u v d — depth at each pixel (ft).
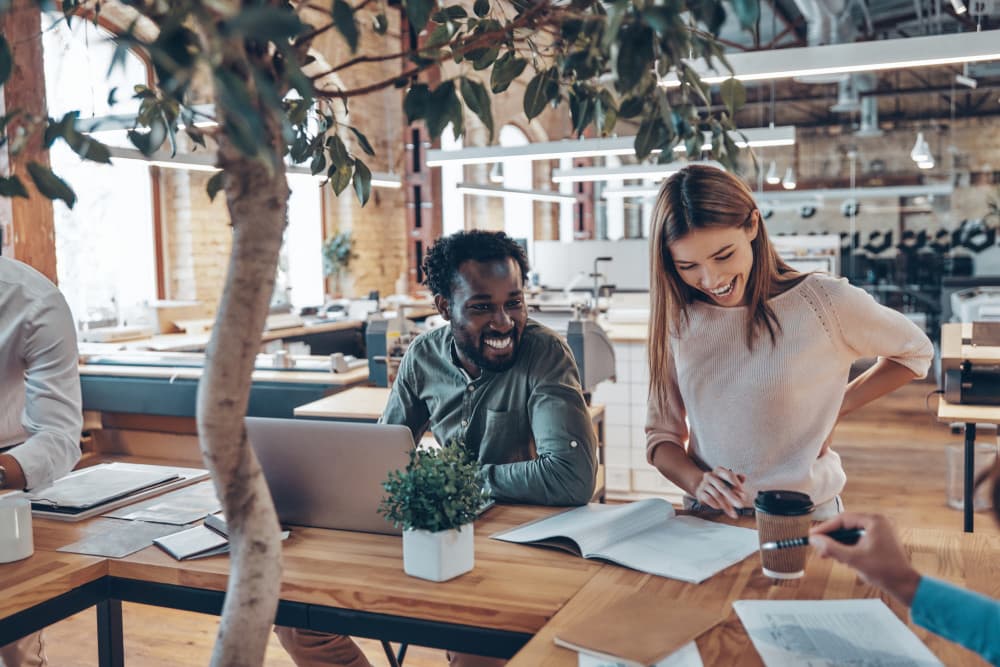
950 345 12.64
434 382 6.81
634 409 17.51
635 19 2.71
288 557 5.30
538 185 46.42
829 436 6.31
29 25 13.34
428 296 33.12
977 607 3.23
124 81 3.46
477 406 6.59
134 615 11.36
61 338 7.34
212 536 5.64
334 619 4.84
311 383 15.48
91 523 6.14
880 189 48.03
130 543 5.65
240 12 2.04
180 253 28.40
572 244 32.19
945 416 11.50
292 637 6.31
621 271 31.73
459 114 3.47
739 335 5.99
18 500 5.44
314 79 3.42
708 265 5.64
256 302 3.01
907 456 19.66
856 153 54.54
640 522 5.63
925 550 5.16
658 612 4.21
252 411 15.80
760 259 5.88
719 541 5.31
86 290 25.30
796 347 5.88
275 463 5.91
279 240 3.03
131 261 27.14
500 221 44.24
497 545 5.45
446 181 40.73
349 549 5.43
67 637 10.69
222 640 3.31
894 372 6.39
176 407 16.71
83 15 3.56
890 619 4.07
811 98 49.73
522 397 6.48
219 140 2.90
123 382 17.08
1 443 7.51
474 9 4.42
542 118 44.75
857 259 53.42
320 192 34.19
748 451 6.06
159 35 2.40
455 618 4.58
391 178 25.32
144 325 23.93
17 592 4.83
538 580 4.83
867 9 31.27
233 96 2.09
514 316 6.28
